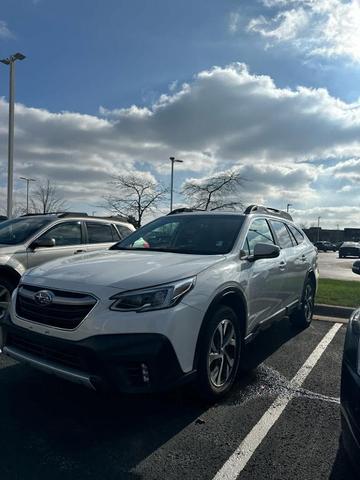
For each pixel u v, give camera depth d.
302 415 3.61
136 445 3.08
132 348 3.04
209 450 3.03
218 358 3.73
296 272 5.81
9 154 18.50
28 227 6.98
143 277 3.34
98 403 3.73
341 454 3.02
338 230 104.75
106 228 8.06
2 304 6.02
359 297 8.74
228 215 5.03
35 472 2.72
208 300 3.54
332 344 5.72
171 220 5.25
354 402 2.42
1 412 3.54
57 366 3.23
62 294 3.33
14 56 18.23
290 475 2.76
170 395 3.88
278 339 5.95
